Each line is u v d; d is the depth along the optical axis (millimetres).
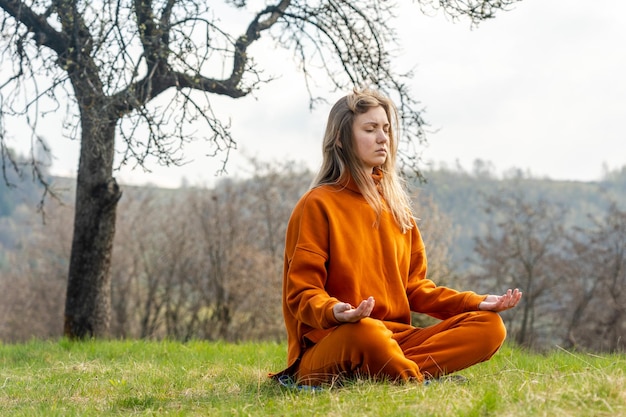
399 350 4344
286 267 4805
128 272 34062
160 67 10695
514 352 7719
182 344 9281
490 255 32844
